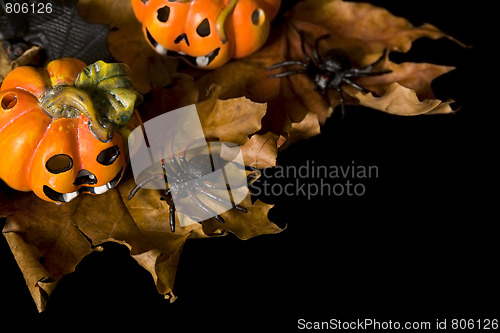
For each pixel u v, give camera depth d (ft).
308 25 1.89
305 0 1.90
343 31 1.89
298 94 1.82
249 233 1.65
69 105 1.57
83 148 1.60
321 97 1.82
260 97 1.80
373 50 1.87
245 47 1.78
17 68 1.64
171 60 1.81
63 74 1.62
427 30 1.87
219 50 1.76
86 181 1.64
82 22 1.78
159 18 1.75
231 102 1.71
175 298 1.60
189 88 1.79
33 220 1.64
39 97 1.60
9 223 1.63
